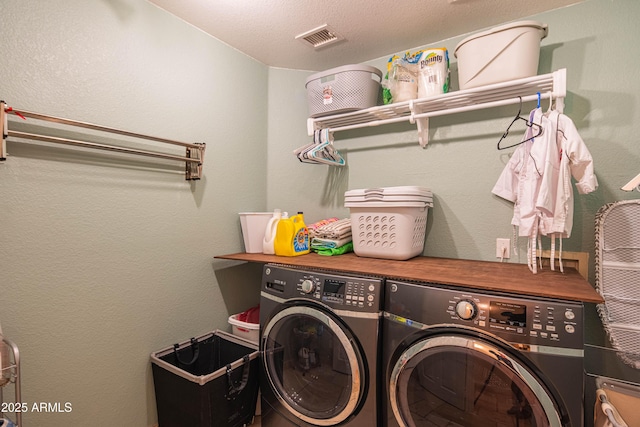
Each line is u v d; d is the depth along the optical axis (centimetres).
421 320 124
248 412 169
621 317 143
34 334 127
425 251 204
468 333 116
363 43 205
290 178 242
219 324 204
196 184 188
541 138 141
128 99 156
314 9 170
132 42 157
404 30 190
